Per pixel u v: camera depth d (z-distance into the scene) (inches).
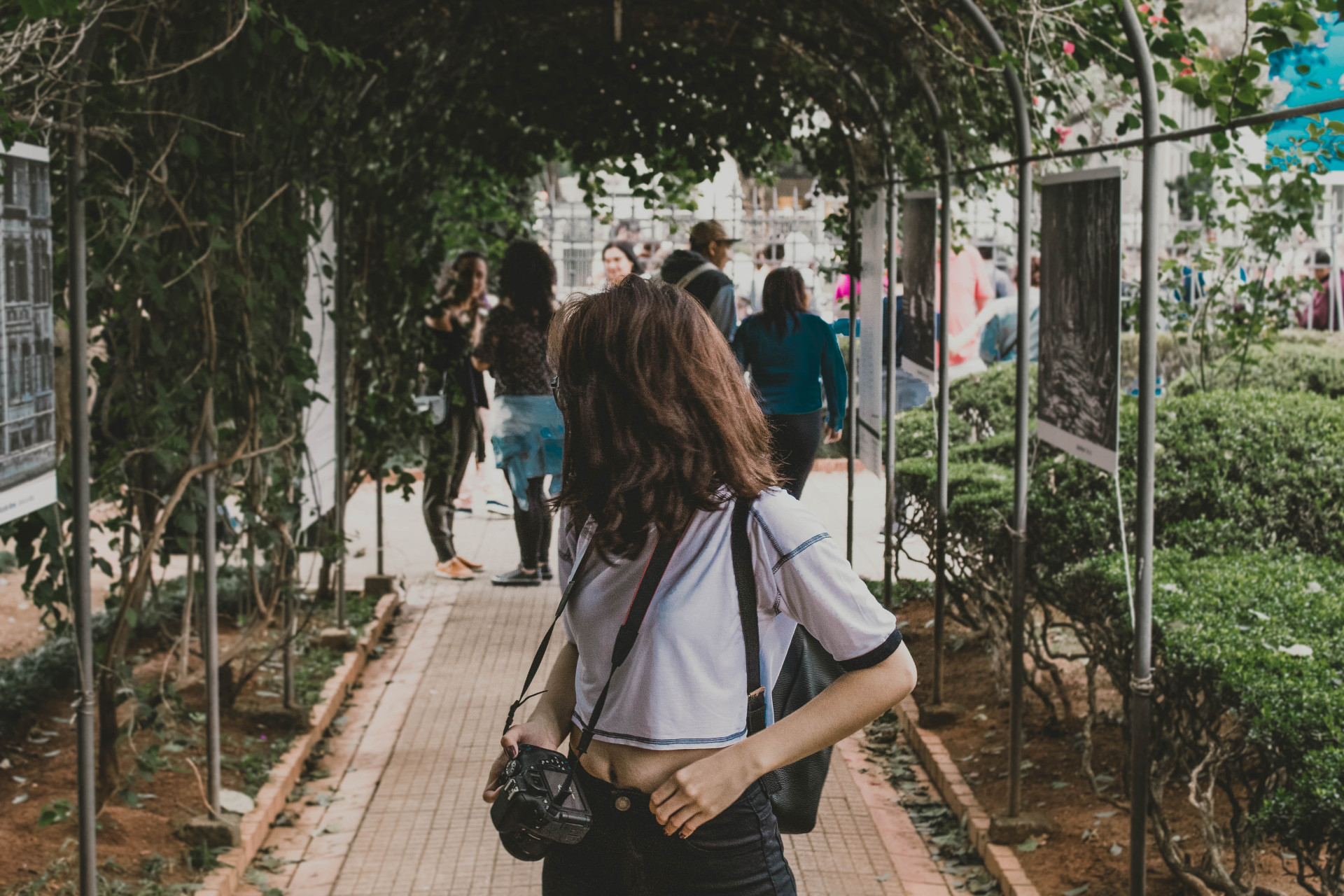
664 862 79.2
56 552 150.5
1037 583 209.9
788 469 277.9
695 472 76.7
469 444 337.7
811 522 77.2
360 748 219.5
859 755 215.9
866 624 74.9
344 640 264.7
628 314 78.9
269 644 257.4
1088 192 152.2
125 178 163.2
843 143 303.4
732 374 80.0
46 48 132.0
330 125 238.4
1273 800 123.7
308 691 235.3
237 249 186.7
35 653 227.5
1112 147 150.6
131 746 183.0
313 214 246.7
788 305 271.9
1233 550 211.3
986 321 482.9
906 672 75.4
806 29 263.0
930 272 243.0
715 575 77.2
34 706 206.7
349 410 285.1
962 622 241.4
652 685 77.2
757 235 534.0
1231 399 248.5
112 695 173.5
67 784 181.9
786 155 315.0
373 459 290.8
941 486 223.6
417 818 188.5
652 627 77.2
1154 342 132.0
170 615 230.1
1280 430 230.5
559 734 88.5
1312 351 403.5
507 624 297.3
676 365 78.1
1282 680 136.3
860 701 74.9
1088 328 152.8
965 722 219.5
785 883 81.7
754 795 80.4
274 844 179.9
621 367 77.9
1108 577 179.3
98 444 178.7
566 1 271.6
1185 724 158.9
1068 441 160.7
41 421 124.8
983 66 197.9
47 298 127.0
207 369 180.9
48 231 127.9
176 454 179.0
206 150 173.5
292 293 202.5
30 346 122.0
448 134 298.7
